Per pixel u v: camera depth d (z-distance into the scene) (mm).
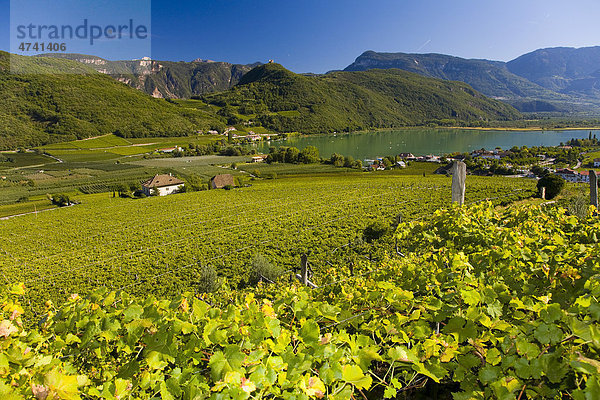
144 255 24812
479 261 3102
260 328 1958
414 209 31250
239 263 20094
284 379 1523
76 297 2740
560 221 4406
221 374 1537
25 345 2029
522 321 1922
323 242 22734
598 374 1184
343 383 1600
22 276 23516
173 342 1852
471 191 37469
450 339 1797
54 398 1486
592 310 1559
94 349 2111
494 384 1451
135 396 1736
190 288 17547
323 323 2295
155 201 50938
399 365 1724
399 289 2262
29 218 44438
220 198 50281
